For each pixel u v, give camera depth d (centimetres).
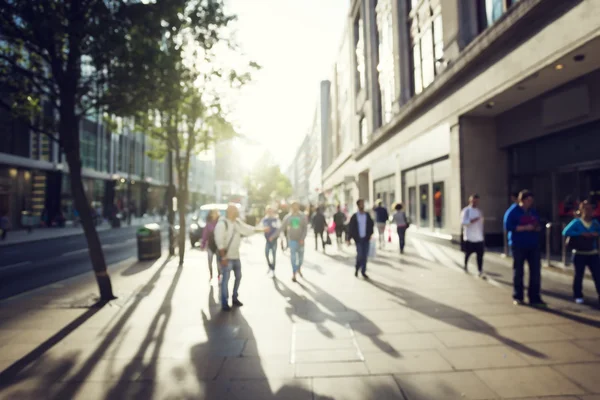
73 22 659
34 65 801
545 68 905
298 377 387
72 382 388
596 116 925
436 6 1611
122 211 4438
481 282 817
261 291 786
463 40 1317
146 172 5784
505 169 1362
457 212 1377
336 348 462
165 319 603
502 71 1071
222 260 648
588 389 346
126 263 1276
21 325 585
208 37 777
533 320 546
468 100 1278
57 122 848
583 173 1022
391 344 470
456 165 1380
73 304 714
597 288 622
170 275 1019
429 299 683
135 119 919
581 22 768
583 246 625
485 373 383
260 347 472
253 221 2695
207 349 470
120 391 366
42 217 3086
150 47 683
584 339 466
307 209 2680
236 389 364
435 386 360
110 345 492
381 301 679
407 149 1930
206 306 681
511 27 968
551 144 1137
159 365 425
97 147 4094
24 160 2808
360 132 3206
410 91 1961
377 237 2017
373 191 2750
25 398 357
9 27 683
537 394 339
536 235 624
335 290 779
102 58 687
